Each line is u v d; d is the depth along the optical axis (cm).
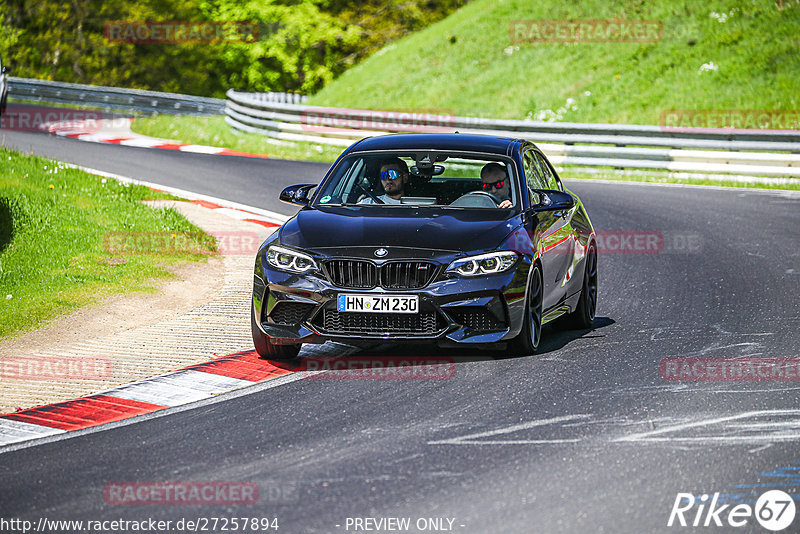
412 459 1981
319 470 1925
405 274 2638
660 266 4347
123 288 3600
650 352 2881
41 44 18075
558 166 8050
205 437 2144
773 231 5197
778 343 2978
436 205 2975
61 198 5028
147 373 2672
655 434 2131
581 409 2314
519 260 2714
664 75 10475
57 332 3072
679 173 7625
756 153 7375
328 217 2880
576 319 3256
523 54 12288
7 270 3688
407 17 17812
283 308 2711
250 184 6694
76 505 1766
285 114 9525
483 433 2144
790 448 2041
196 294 3653
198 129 10144
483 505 1739
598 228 5319
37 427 2234
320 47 17525
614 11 12088
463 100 11812
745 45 10419
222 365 2750
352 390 2492
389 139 3247
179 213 5106
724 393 2448
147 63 18162
